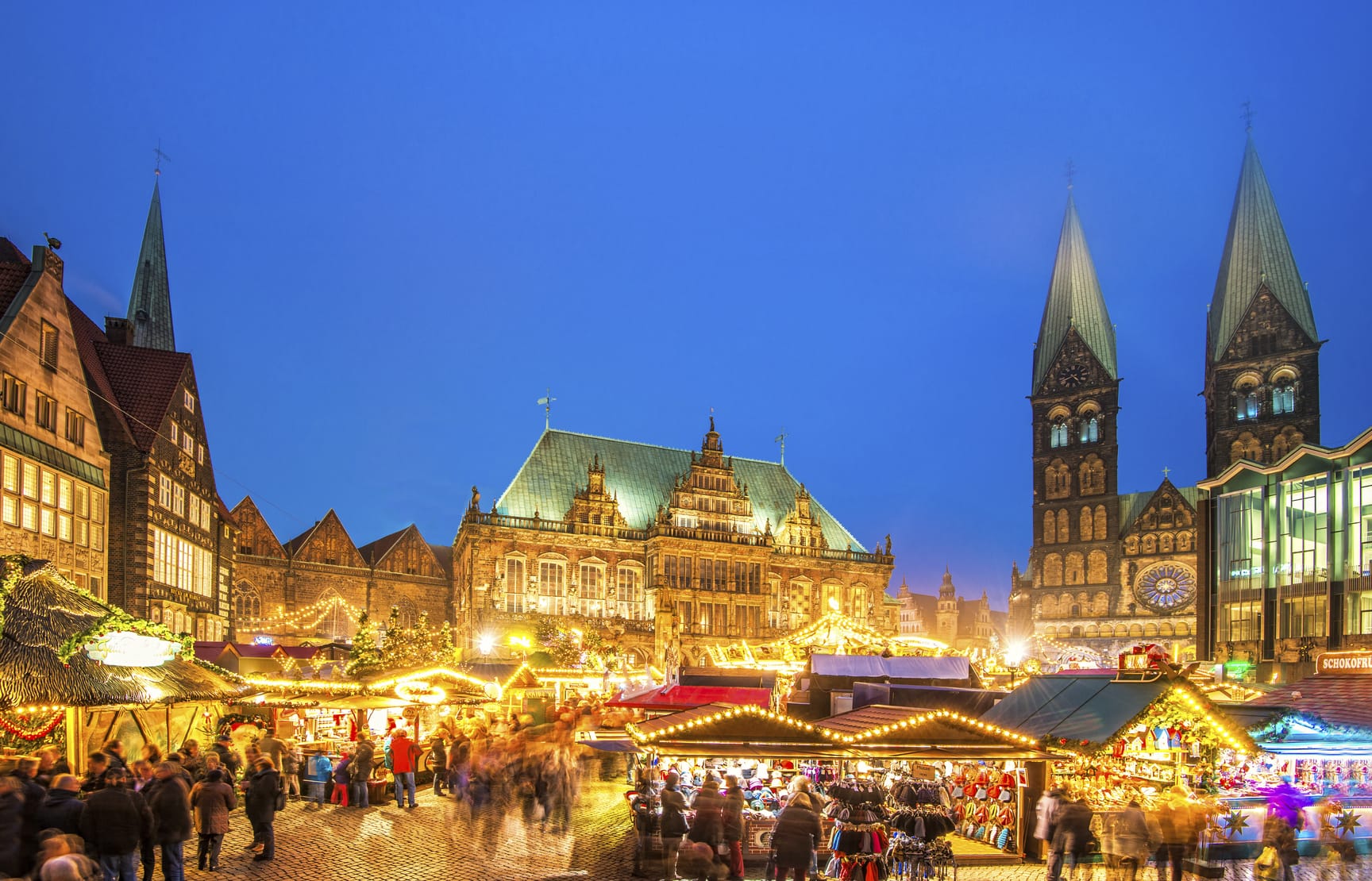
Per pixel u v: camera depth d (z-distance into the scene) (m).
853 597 138.38
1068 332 148.25
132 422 58.00
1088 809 25.80
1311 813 31.44
